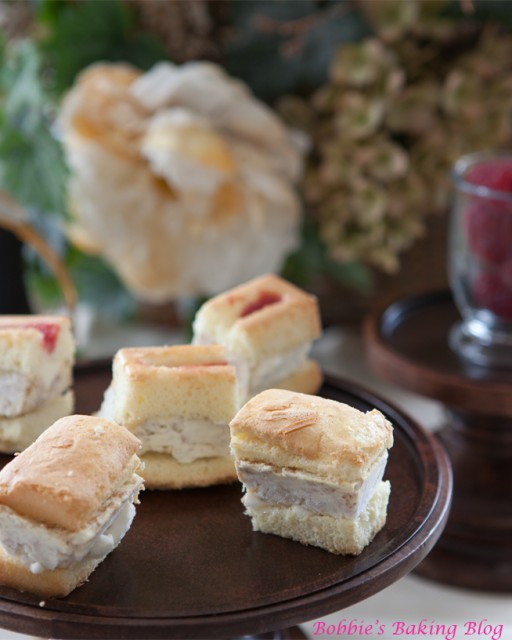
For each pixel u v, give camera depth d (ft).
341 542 1.21
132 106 1.84
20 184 1.84
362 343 2.24
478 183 1.78
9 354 1.39
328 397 1.53
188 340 2.05
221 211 1.83
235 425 1.23
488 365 1.74
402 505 1.30
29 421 1.41
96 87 1.83
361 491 1.20
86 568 1.18
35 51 1.89
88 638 1.11
